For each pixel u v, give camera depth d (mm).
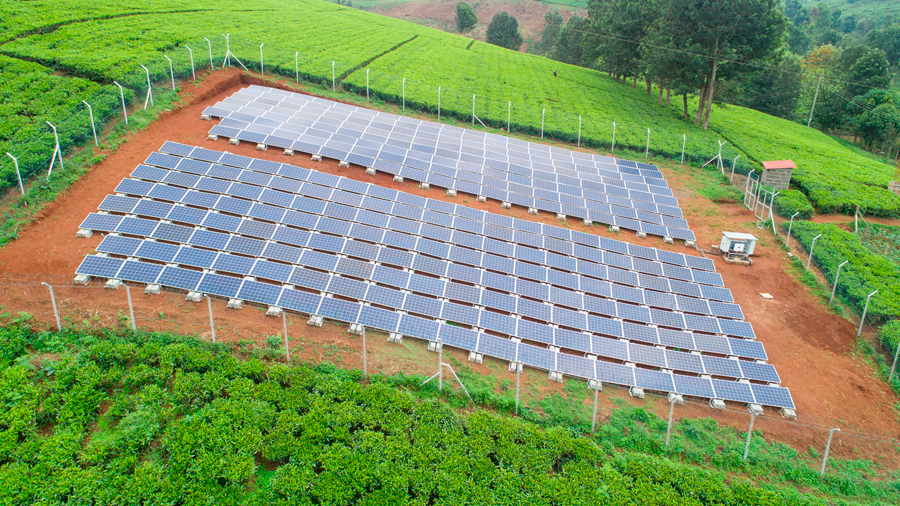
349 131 51500
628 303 37906
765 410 31844
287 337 30281
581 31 121625
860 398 33625
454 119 63656
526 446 26688
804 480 28297
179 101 51250
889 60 139125
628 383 31188
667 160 62594
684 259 43281
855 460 29734
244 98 54156
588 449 27203
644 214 48969
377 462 24984
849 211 56156
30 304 29281
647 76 87812
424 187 46688
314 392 27406
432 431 26609
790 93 108375
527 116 66875
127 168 40875
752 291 42281
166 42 62375
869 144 102125
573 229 46094
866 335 38594
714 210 53000
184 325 29641
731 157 62750
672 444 28656
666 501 25422
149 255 32188
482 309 33750
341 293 32500
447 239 39438
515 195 47875
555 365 31281
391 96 63781
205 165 41031
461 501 24000
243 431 24969
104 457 23453
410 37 99875
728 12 63125
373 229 38375
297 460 24609
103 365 27125
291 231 36312
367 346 30812
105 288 30812
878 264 44469
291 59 66750
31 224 34406
